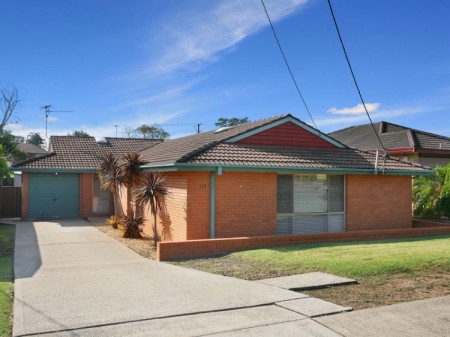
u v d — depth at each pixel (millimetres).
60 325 5633
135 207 15766
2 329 5551
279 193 13602
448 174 17031
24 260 10609
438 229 13992
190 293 7113
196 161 12000
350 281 7691
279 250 10625
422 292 7195
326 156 14664
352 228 14625
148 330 5477
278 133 14875
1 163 19891
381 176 15180
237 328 5547
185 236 12258
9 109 35375
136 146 26469
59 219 21594
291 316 5961
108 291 7316
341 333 5395
